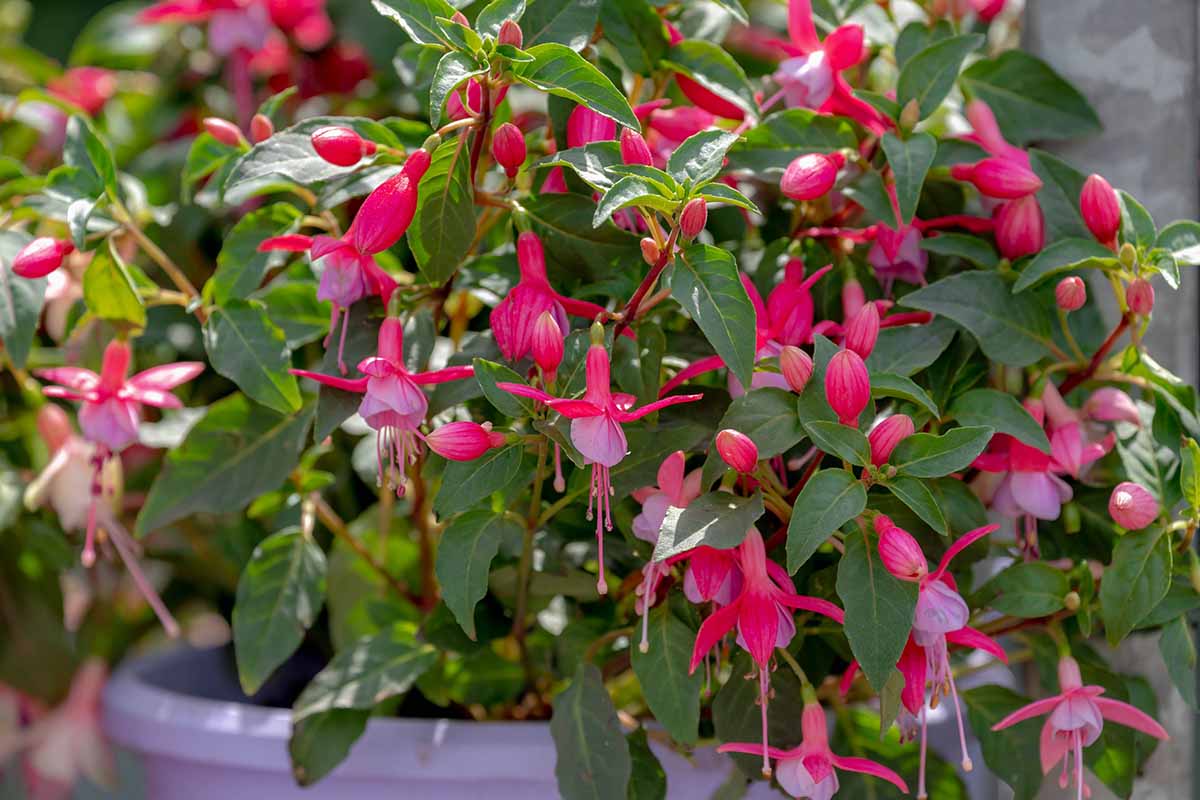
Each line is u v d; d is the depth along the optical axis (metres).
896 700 0.69
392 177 0.71
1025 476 0.74
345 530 0.84
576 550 0.78
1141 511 0.71
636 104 0.81
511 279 0.77
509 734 0.78
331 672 0.78
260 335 0.77
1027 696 0.80
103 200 0.78
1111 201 0.73
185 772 0.82
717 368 0.76
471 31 0.70
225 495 0.80
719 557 0.69
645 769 0.76
